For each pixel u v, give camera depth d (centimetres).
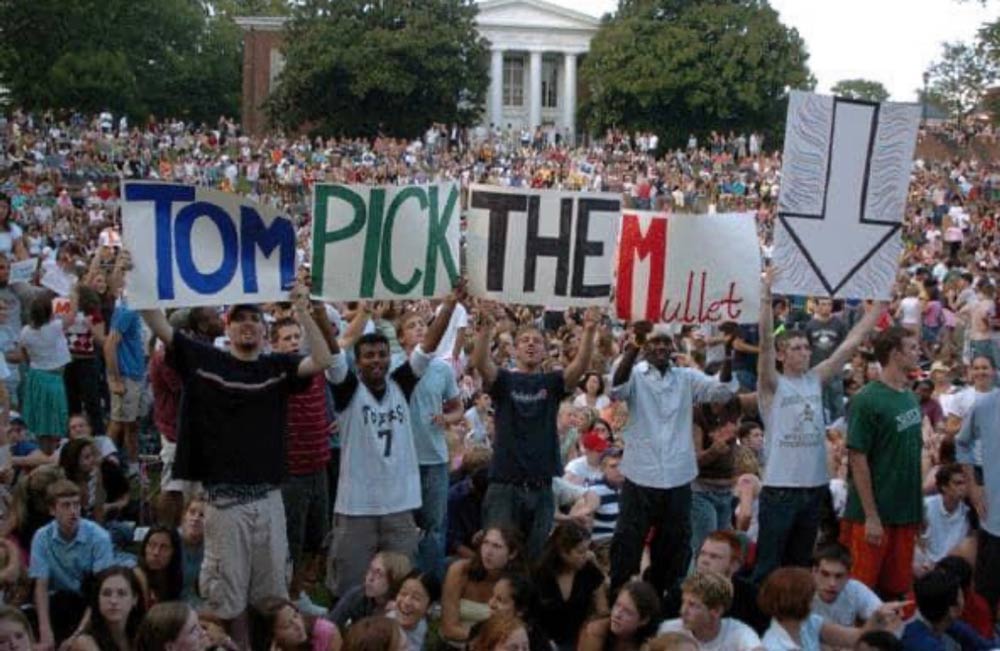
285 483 894
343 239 879
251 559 770
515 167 5638
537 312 2038
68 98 6881
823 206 916
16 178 3888
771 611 781
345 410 870
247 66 8456
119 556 935
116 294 1206
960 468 980
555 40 8875
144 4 7900
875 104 911
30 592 878
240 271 793
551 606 866
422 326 989
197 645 695
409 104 7531
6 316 1241
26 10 6725
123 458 1195
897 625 801
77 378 1290
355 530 866
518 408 909
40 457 1105
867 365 1424
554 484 1062
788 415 877
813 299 1533
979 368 1247
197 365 755
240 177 4822
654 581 905
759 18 7762
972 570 915
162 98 8262
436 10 7562
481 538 895
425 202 891
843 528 892
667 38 7706
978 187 4875
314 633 802
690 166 5709
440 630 864
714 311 950
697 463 975
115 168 4488
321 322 845
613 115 7950
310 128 7750
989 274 2616
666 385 891
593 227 922
